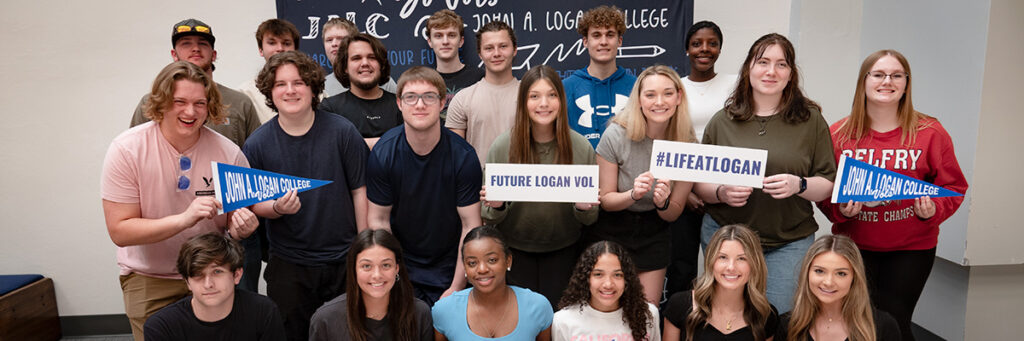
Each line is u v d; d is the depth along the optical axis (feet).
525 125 7.93
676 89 8.05
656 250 8.64
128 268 7.66
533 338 7.50
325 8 11.68
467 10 11.80
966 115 10.09
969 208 10.10
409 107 7.75
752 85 7.89
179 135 7.11
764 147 7.83
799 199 7.98
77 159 11.81
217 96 7.25
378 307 7.14
